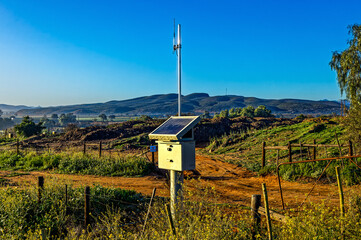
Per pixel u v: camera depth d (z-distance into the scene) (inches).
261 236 241.0
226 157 1126.4
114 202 448.8
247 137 1445.6
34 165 911.0
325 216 247.3
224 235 246.8
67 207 399.5
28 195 407.8
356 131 694.5
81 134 1889.8
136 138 1715.1
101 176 758.5
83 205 413.1
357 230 219.6
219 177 751.1
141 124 2101.4
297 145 713.6
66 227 350.3
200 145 1704.0
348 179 531.2
